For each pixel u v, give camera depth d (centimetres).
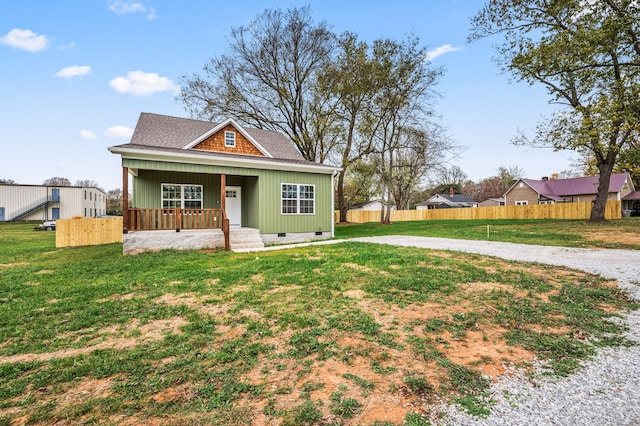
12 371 297
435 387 264
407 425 215
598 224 1611
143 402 245
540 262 761
